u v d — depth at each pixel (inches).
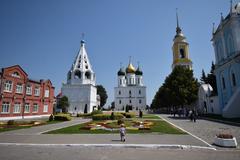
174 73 2158.0
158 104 3634.4
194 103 2187.5
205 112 1926.7
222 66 1530.5
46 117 1691.7
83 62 2795.3
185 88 2003.0
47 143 482.6
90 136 592.1
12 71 1424.7
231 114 1216.8
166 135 601.0
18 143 485.4
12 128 823.7
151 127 826.2
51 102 1973.4
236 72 1338.6
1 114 1304.1
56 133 658.8
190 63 2851.9
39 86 1768.0
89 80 2783.0
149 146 446.9
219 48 1652.3
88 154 383.9
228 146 436.5
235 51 1373.0
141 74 4549.7
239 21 1405.0
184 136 580.1
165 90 2194.9
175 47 2970.0
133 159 345.7
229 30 1480.1
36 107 1717.5
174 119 1373.0
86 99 2655.0
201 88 2018.9
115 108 4362.7
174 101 2055.9
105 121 1200.2
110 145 458.3
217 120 1146.0
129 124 970.7
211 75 2406.5
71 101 2659.9
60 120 1307.8
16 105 1465.3
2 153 391.5
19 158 351.6
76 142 493.4
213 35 1739.7
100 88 4069.9
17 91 1482.5
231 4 1487.5
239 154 379.9
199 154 381.1
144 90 4384.8
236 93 1242.6
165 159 344.2
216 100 1694.1
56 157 359.9
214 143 467.8
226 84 1493.6
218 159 342.6
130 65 4628.4
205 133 639.8
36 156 366.9
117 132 681.0
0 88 1304.1
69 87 2706.7
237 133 631.8
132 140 515.2
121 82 4483.3
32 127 864.3
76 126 893.2
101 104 4062.5
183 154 382.0
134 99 4360.2
